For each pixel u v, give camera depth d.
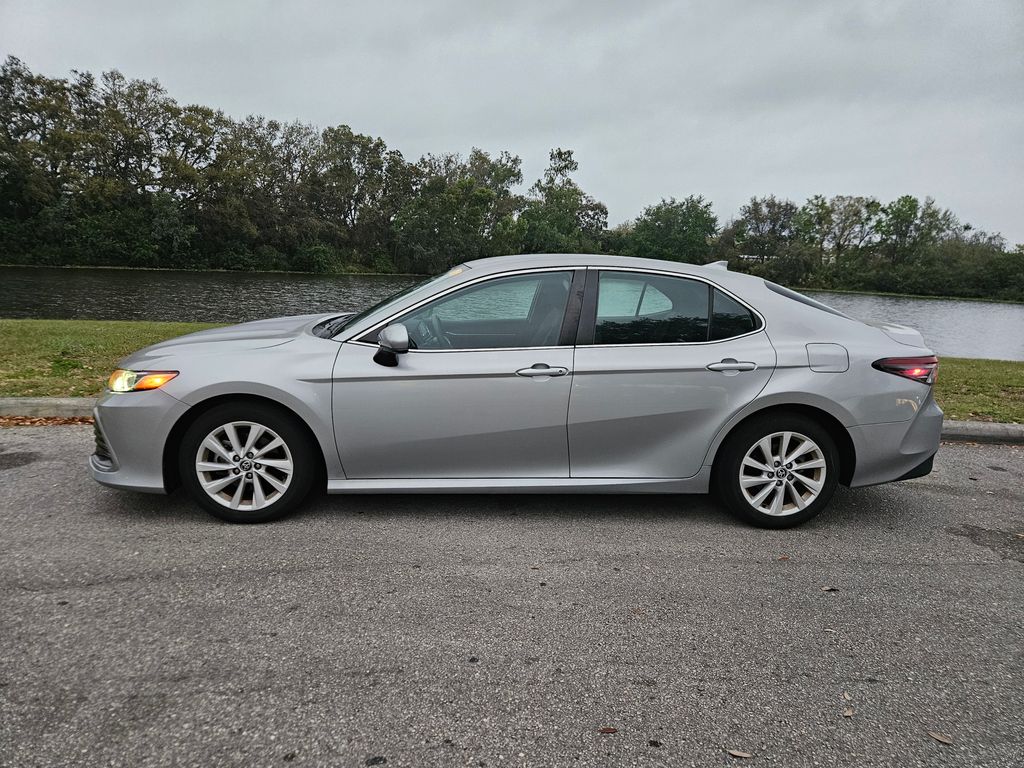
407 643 2.60
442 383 3.63
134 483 3.64
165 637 2.57
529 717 2.19
